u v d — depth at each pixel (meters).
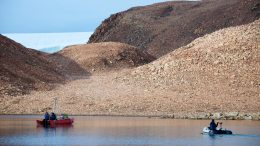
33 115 137.12
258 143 97.06
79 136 104.00
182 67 175.12
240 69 168.38
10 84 161.62
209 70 170.38
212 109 143.88
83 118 132.12
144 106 145.75
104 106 145.50
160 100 150.75
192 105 146.88
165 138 101.69
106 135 105.00
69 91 163.75
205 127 108.19
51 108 143.62
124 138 101.75
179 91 160.00
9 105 145.62
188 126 118.44
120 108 144.00
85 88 169.12
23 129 112.94
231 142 98.12
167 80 169.62
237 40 181.88
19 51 198.62
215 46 181.75
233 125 120.62
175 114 136.62
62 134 106.31
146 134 106.31
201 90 159.62
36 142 96.88
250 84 161.12
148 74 177.75
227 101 150.38
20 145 93.75
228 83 162.62
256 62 170.38
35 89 164.50
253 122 126.88
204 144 95.75
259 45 176.62
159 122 124.88
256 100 151.75
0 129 112.44
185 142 97.88
